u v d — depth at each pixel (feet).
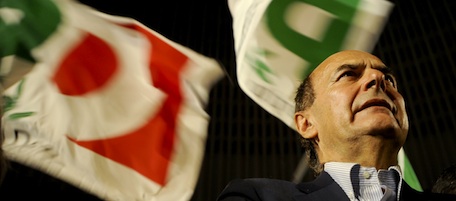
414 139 27.84
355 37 8.86
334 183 5.72
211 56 31.73
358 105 6.27
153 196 7.18
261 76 8.60
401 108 6.53
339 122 6.27
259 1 9.00
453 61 28.43
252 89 8.54
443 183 7.22
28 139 6.86
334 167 5.86
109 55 8.47
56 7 8.50
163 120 8.13
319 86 6.83
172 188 7.41
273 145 30.53
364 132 6.06
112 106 7.92
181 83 8.72
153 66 8.66
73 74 7.96
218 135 30.78
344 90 6.45
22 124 6.95
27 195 21.63
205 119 8.48
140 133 7.81
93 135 7.38
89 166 7.02
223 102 31.78
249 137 30.78
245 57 8.68
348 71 6.75
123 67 8.46
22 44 8.01
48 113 7.29
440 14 29.73
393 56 30.17
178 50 9.00
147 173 7.39
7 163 5.56
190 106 8.55
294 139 30.60
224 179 29.17
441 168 26.40
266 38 8.76
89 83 8.00
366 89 6.40
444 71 28.50
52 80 7.73
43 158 6.77
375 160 6.10
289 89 8.55
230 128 31.04
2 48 7.88
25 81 7.58
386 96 6.38
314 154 6.88
